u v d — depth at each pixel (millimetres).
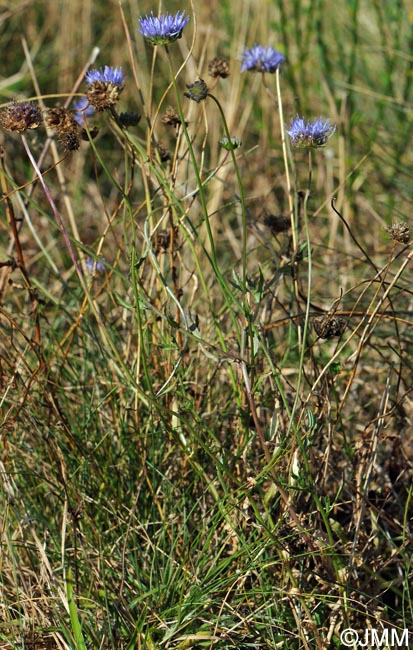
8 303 1387
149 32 1123
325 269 1451
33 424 1197
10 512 1202
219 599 1145
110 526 1201
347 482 1194
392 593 1201
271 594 1149
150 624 1150
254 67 1219
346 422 1296
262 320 1245
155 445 1228
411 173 1577
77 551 1183
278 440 1159
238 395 1183
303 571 1162
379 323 1343
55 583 1128
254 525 1161
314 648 1143
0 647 1138
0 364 1225
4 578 1182
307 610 1121
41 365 1211
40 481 1225
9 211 1214
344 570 1162
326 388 1165
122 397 1261
